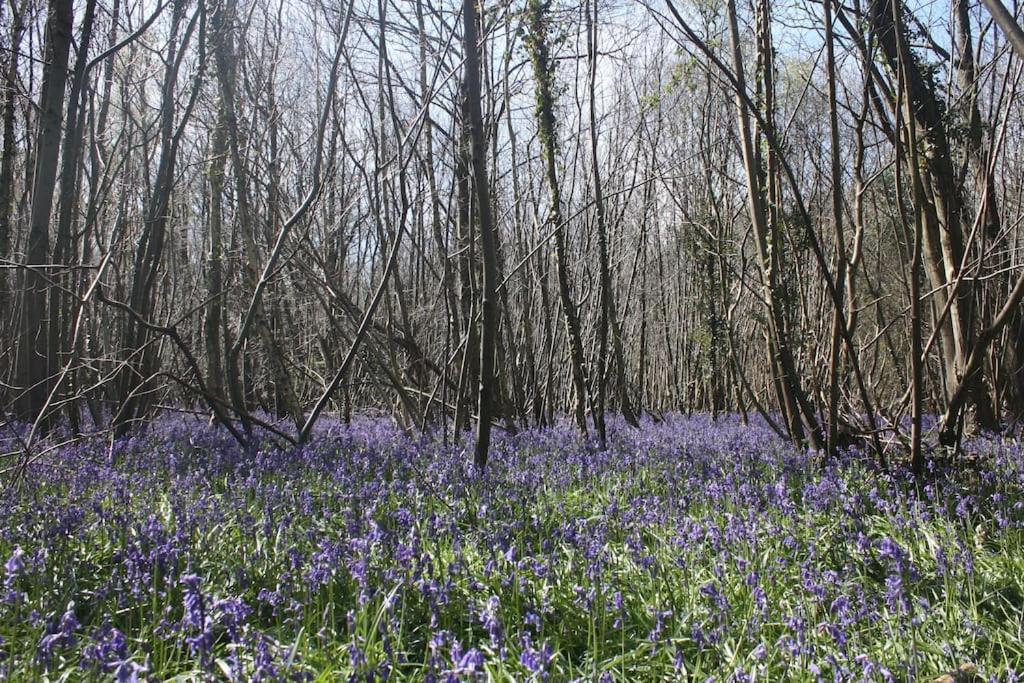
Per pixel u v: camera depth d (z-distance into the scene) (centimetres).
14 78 1246
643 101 1474
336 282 1304
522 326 1639
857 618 416
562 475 824
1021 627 416
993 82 864
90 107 1375
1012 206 1159
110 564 523
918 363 735
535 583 460
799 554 542
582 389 1223
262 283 1044
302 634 388
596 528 559
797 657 369
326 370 1555
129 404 1238
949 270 964
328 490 726
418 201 1332
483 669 346
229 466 897
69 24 1088
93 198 1279
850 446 870
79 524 566
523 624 425
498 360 1336
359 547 464
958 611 433
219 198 1330
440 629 416
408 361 1386
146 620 429
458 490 690
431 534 558
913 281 728
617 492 734
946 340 1045
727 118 1334
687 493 708
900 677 375
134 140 1942
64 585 464
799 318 1173
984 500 669
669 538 557
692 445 1103
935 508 624
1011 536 564
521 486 720
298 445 1010
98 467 880
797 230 1029
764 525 569
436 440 1127
